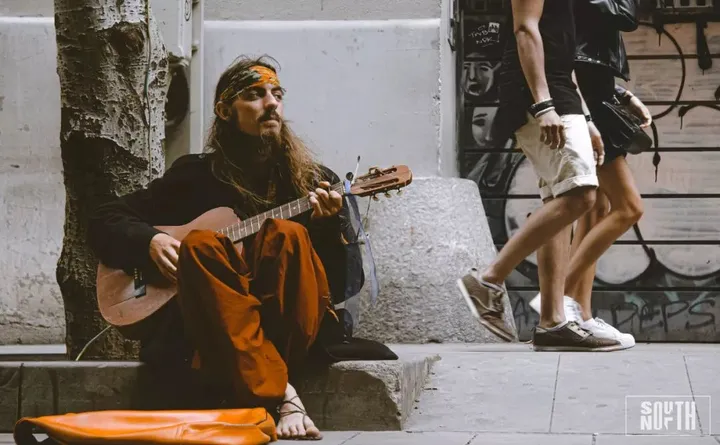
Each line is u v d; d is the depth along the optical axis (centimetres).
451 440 438
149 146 574
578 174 585
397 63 806
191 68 808
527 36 591
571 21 607
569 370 530
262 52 815
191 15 806
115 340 563
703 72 871
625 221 633
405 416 480
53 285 804
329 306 481
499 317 596
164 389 476
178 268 434
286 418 442
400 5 809
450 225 773
